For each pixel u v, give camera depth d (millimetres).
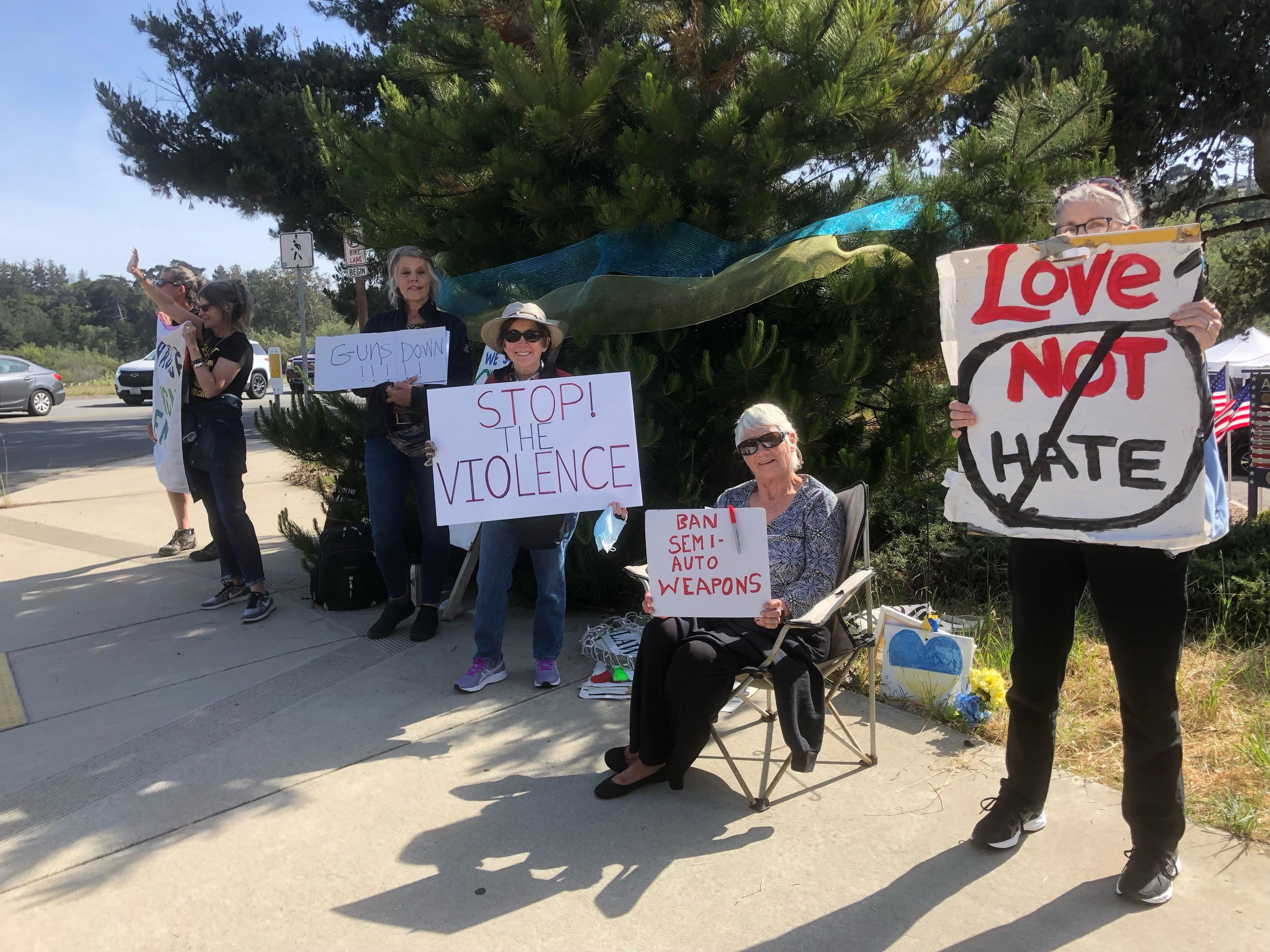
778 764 3125
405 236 5449
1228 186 11039
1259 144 9055
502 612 3852
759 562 2793
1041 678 2443
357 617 4859
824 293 4656
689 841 2660
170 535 7211
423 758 3230
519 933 2266
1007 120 4695
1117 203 2244
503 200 5367
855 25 4309
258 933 2295
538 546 3668
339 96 11531
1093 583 2252
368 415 4348
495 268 5340
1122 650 2227
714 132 4500
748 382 4441
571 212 5125
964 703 3314
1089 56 4645
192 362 4730
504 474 3463
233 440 4699
